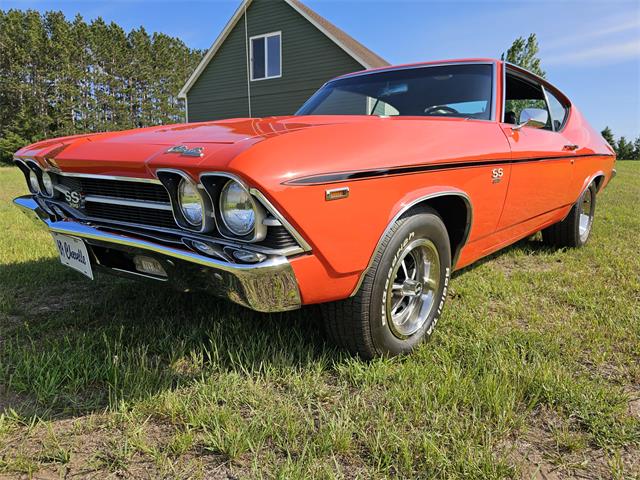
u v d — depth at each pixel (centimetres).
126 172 186
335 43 1506
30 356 206
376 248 189
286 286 166
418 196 202
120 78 6241
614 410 172
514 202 288
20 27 5016
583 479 143
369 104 304
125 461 148
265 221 157
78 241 213
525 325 255
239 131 190
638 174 1593
